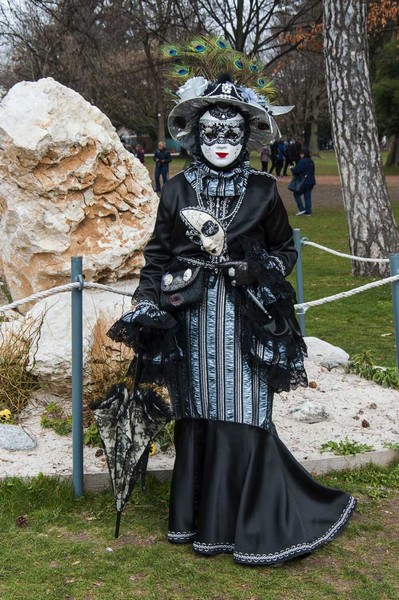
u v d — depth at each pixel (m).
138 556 3.80
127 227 6.02
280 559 3.64
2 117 5.68
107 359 5.24
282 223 3.93
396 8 21.92
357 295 11.09
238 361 3.78
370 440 5.11
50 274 5.75
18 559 3.77
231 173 3.84
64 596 3.46
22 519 4.12
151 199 6.18
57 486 4.41
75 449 4.35
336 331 8.96
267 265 3.73
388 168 42.09
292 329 3.85
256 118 3.91
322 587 3.54
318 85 47.78
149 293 3.83
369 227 12.20
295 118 51.28
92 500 4.38
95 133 5.82
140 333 3.80
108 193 5.95
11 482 4.42
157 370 3.77
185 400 3.86
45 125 5.62
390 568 3.73
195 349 3.81
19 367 5.51
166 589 3.52
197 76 4.05
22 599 3.42
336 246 15.93
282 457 3.84
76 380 4.32
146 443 3.88
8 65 34.03
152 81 29.38
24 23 27.58
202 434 3.87
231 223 3.81
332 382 6.29
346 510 3.93
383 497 4.50
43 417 5.22
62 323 5.46
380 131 38.88
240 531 3.67
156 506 4.32
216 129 3.79
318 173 42.72
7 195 5.80
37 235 5.71
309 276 12.70
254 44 25.80
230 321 3.77
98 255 5.79
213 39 4.13
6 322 5.99
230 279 3.76
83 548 3.86
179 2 25.70
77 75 25.08
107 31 25.62
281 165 36.09
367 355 6.65
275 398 5.83
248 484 3.73
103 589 3.51
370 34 27.78
